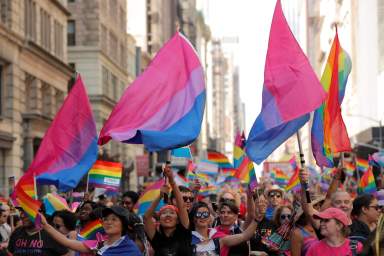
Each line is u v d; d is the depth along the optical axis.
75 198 22.94
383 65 96.06
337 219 11.16
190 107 14.25
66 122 16.27
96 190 23.39
